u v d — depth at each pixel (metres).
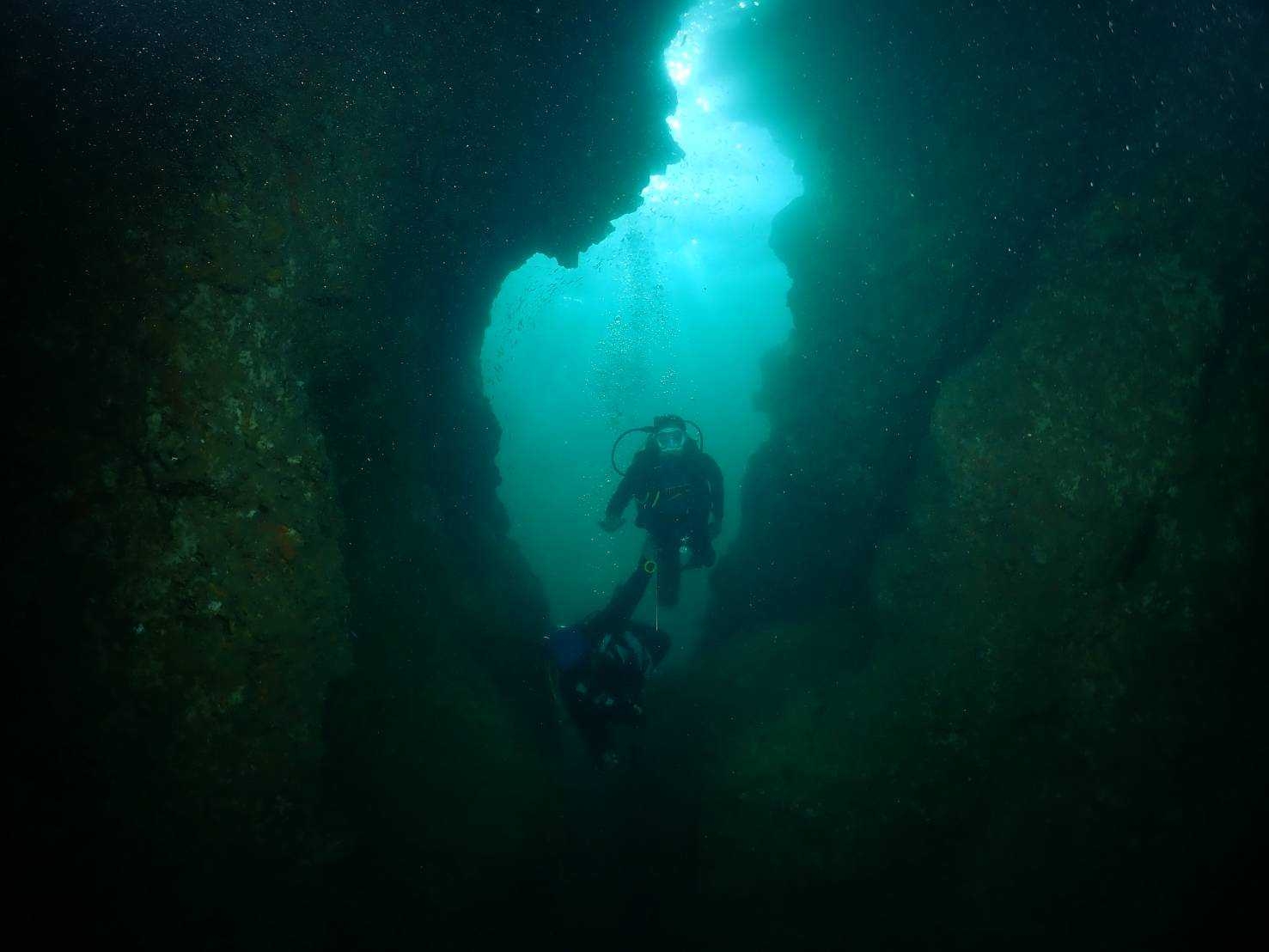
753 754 3.94
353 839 2.58
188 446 2.43
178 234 2.47
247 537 2.51
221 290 2.55
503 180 4.73
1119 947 2.83
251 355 2.59
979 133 4.18
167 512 2.38
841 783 3.58
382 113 3.37
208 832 2.29
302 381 2.86
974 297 4.05
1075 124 3.71
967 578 3.44
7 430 2.14
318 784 2.54
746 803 3.75
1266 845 2.75
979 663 3.35
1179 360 3.03
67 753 2.10
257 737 2.43
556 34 4.46
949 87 4.34
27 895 1.95
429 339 4.48
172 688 2.30
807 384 5.49
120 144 2.39
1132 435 3.07
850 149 5.12
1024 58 3.93
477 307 5.54
